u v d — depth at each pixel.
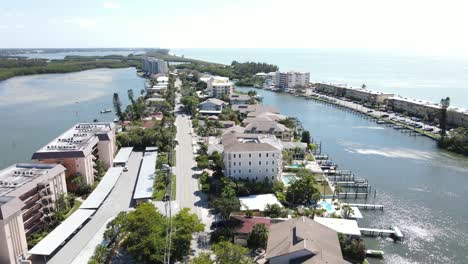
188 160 186.00
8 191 106.50
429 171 181.38
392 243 116.00
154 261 94.62
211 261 90.56
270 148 151.38
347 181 164.88
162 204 134.50
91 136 166.75
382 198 148.88
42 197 118.56
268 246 97.00
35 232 114.31
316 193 138.00
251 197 138.12
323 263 83.19
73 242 109.81
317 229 100.88
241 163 149.88
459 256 109.25
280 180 156.75
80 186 144.75
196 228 105.12
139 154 196.75
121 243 107.81
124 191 147.38
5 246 95.94
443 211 138.00
